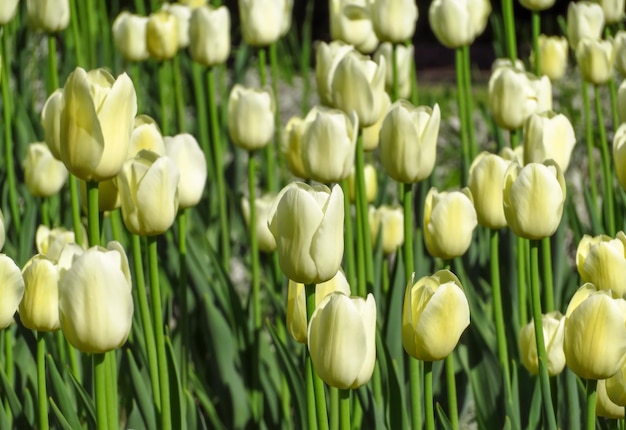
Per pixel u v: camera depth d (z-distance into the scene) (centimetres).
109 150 322
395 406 422
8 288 329
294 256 310
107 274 295
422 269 545
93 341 301
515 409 439
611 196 606
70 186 451
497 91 535
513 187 362
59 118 331
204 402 502
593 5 650
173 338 563
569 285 590
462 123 631
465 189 437
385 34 570
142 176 354
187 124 898
